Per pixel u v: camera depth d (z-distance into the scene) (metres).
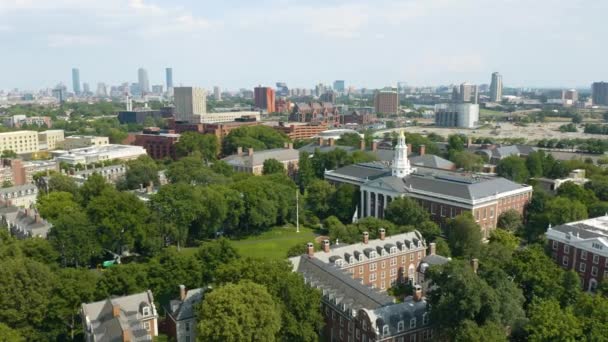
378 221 141.12
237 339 79.81
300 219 185.25
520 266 101.06
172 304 98.00
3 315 91.00
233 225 169.38
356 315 92.75
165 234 151.50
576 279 99.31
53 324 96.31
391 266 125.69
